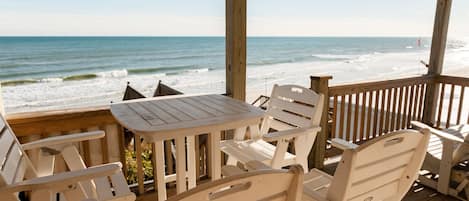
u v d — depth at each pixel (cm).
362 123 347
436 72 392
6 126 159
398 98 381
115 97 1467
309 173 200
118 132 232
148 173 284
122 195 145
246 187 94
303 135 211
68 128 211
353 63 2314
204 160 274
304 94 233
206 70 1888
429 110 400
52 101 1416
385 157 143
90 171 136
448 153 259
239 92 262
